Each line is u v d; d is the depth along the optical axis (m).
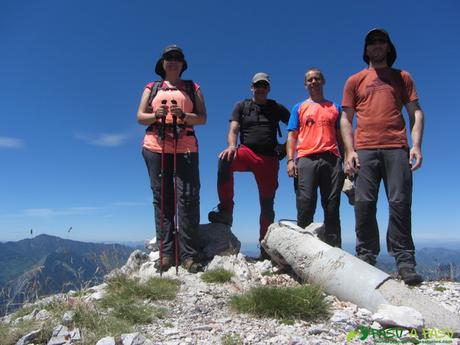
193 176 3.32
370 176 2.86
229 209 3.86
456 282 3.01
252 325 2.06
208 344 1.83
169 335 1.94
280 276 3.05
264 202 3.70
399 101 2.89
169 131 3.27
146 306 2.35
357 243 2.93
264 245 3.18
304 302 2.17
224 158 3.65
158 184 3.30
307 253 2.72
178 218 3.29
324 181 3.28
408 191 2.79
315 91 3.38
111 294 2.57
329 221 3.29
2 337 2.01
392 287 2.25
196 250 3.32
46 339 1.97
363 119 2.91
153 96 3.35
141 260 3.47
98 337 1.93
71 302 2.32
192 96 3.36
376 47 2.95
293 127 3.45
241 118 3.75
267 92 3.71
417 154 2.78
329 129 3.28
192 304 2.47
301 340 1.79
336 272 2.46
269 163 3.67
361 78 2.98
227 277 2.98
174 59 3.32
